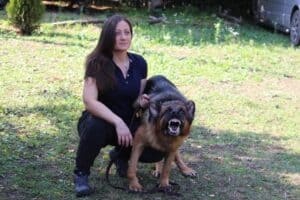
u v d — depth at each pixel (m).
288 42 13.19
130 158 4.65
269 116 7.36
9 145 5.62
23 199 4.46
